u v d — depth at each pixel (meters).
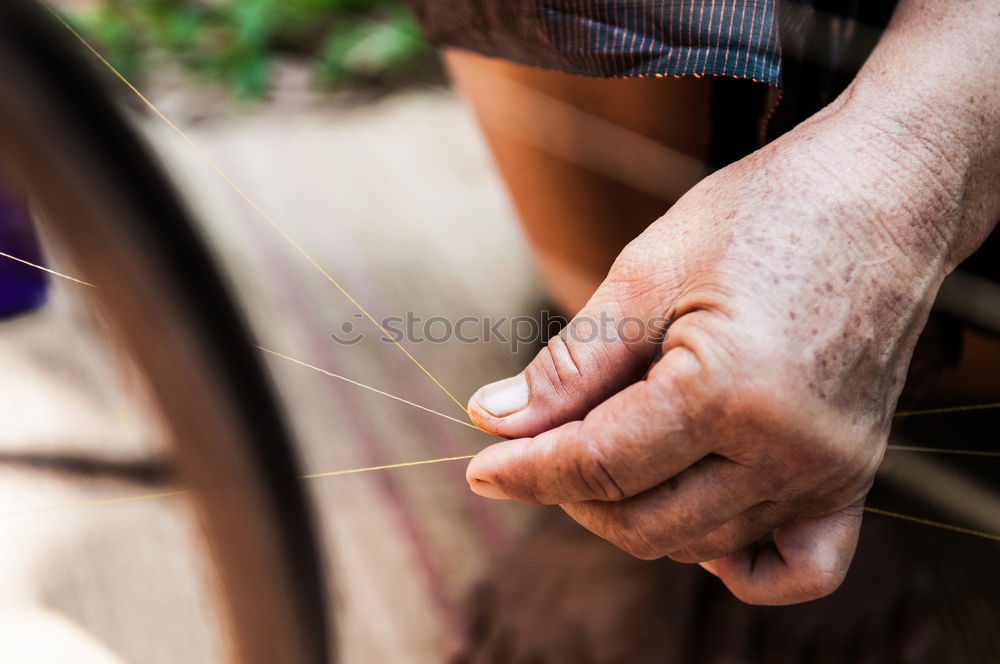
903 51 0.44
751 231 0.41
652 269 0.43
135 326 0.39
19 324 0.70
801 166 0.42
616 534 0.44
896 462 0.59
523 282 0.81
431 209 0.90
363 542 0.59
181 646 0.53
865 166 0.42
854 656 0.54
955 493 0.58
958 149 0.43
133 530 0.58
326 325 0.72
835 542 0.44
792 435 0.41
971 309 0.53
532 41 0.51
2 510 0.57
